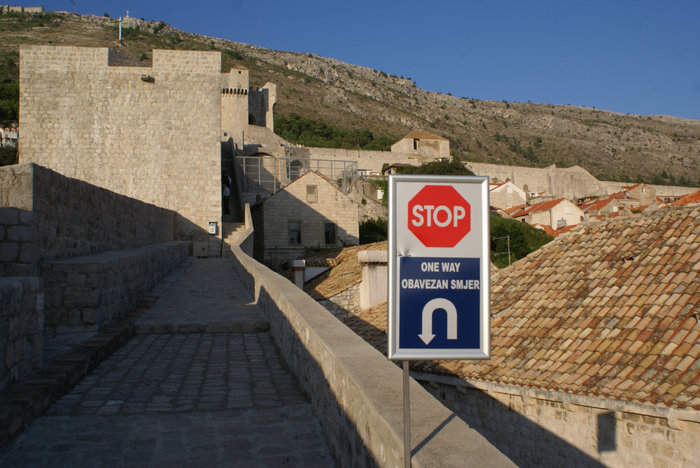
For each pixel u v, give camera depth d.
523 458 8.51
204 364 8.16
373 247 24.22
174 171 28.66
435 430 2.87
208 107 29.08
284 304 8.45
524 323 10.37
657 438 6.89
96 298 9.48
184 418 5.77
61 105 28.08
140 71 28.69
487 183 2.71
